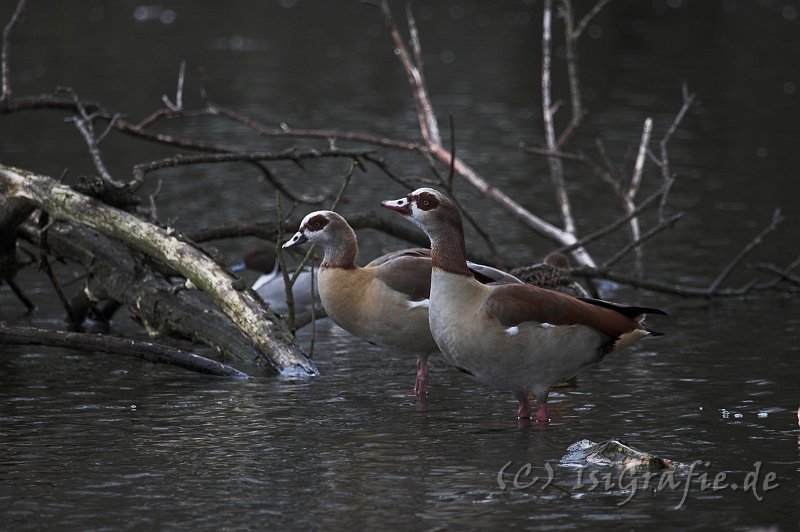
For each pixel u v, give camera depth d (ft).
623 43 154.30
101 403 37.99
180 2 188.55
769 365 43.45
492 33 163.02
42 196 48.24
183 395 39.14
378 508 28.25
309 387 40.63
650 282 54.49
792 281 56.49
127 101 108.47
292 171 87.86
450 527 27.04
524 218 60.85
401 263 40.83
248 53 141.69
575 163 92.12
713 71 133.39
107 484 29.99
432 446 33.37
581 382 41.37
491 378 35.22
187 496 29.12
